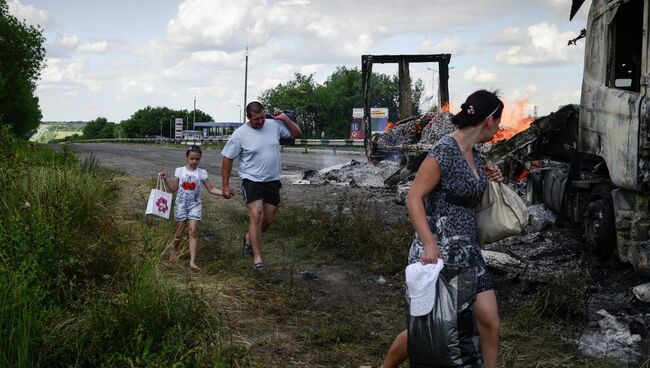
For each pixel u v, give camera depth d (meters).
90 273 5.27
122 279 5.34
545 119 8.67
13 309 3.86
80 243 5.73
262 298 5.73
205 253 7.31
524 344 4.72
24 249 4.66
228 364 3.95
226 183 6.88
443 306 3.19
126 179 14.70
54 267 4.80
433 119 15.95
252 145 6.75
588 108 6.97
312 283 6.36
